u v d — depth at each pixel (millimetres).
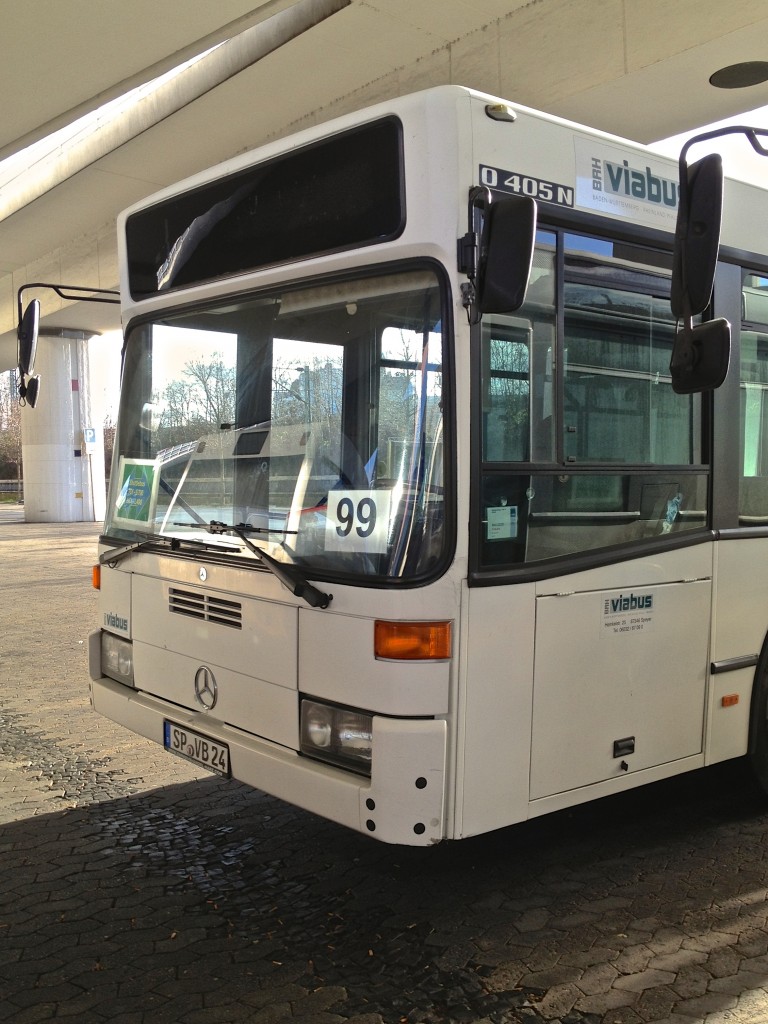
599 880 3979
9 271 23812
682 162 3320
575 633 3586
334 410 3504
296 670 3492
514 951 3383
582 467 3617
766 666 4457
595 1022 2951
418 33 11023
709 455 4156
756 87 10445
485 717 3311
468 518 3227
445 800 3238
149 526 4320
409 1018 2979
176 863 4164
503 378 3344
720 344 3297
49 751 5848
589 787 3680
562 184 3539
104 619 4637
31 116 13125
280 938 3490
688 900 3795
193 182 4145
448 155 3166
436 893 3859
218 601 3852
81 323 28297
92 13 10125
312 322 3594
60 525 28438
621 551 3740
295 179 3646
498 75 10984
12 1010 3039
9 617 11273
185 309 4215
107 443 38906
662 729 3961
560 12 10273
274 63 11758
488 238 3021
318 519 3479
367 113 3338
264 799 4969
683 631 4020
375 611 3219
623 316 3809
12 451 68375
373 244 3330
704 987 3150
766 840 4422
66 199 17750
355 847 4324
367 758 3254
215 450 3979
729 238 4285
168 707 4152
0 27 10453
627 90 10492
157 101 13484
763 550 4391
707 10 9305
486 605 3283
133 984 3186
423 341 3240
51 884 3955
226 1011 3023
